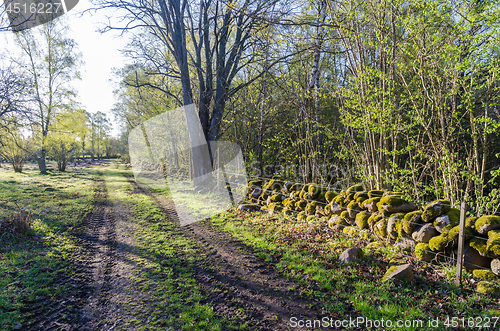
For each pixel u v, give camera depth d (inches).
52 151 1082.7
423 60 209.9
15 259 187.2
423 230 159.5
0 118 560.7
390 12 220.5
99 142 1796.3
